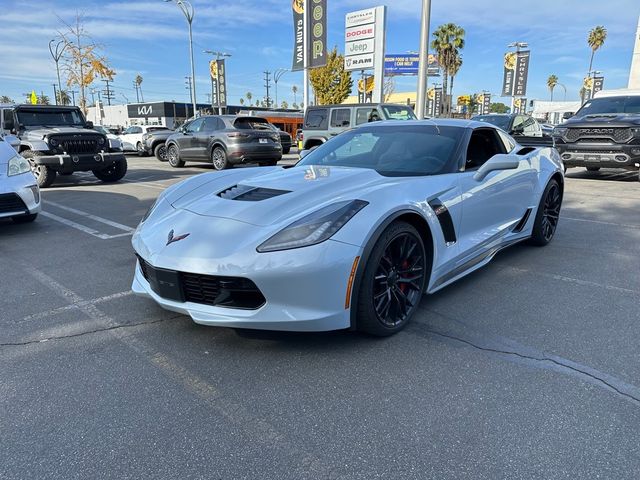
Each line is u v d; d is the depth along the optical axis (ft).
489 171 11.86
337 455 6.37
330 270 8.24
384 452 6.41
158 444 6.59
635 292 12.19
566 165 32.86
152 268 9.09
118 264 14.76
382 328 9.35
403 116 46.29
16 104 35.88
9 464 6.21
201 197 10.80
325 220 8.55
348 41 76.18
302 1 75.97
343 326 8.72
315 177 10.92
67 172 32.32
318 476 6.00
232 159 42.63
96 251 16.25
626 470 6.01
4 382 8.13
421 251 10.03
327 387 7.95
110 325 10.33
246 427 6.95
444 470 6.07
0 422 7.07
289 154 67.56
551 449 6.41
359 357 8.91
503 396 7.64
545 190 15.70
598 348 9.21
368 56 73.82
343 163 12.84
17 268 14.39
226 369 8.53
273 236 8.42
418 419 7.10
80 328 10.19
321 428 6.92
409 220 9.91
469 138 12.65
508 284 12.82
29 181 19.27
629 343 9.41
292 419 7.13
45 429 6.91
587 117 32.96
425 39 38.73
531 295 12.00
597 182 33.88
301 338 9.64
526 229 15.38
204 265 8.38
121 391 7.87
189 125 47.42
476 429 6.86
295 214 8.91
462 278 13.34
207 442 6.64
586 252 15.96
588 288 12.49
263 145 43.75
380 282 9.23
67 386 8.02
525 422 6.99
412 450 6.45
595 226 19.90
